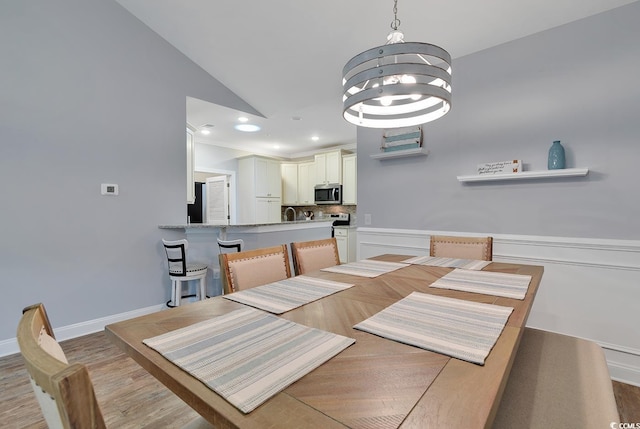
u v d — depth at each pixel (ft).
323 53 9.53
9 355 7.61
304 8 8.08
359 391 2.07
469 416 1.81
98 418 1.48
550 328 7.67
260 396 2.03
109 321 9.22
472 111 8.80
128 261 9.61
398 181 10.40
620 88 6.73
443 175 9.39
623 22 6.67
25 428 5.20
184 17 9.29
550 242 7.63
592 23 7.02
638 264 6.61
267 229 11.07
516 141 8.09
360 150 11.39
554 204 7.61
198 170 18.08
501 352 2.62
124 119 9.46
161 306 10.33
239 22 8.96
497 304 3.86
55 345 2.32
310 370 2.35
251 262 5.50
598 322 7.09
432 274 5.56
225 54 10.43
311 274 5.65
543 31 7.66
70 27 8.47
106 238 9.17
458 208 9.14
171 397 5.99
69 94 8.46
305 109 13.07
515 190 8.16
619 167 6.77
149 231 10.05
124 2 9.22
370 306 3.88
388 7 7.52
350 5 7.70
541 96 7.72
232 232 10.52
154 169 10.14
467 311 3.62
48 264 8.21
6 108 7.57
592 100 7.05
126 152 9.51
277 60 10.19
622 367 6.77
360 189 11.41
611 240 6.88
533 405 3.03
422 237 9.89
